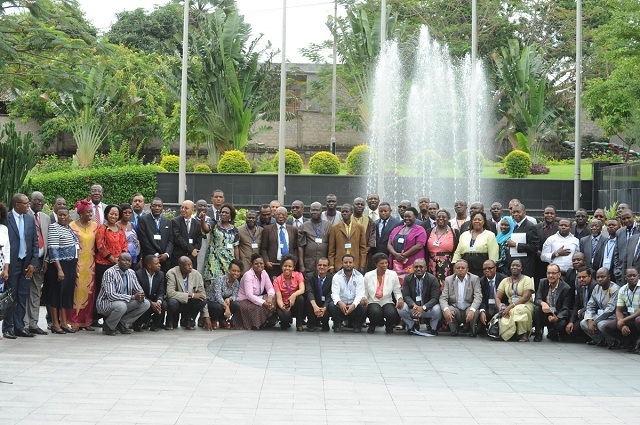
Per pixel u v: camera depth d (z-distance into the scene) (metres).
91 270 13.38
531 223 14.23
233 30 33.22
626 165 26.45
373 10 39.88
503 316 13.28
